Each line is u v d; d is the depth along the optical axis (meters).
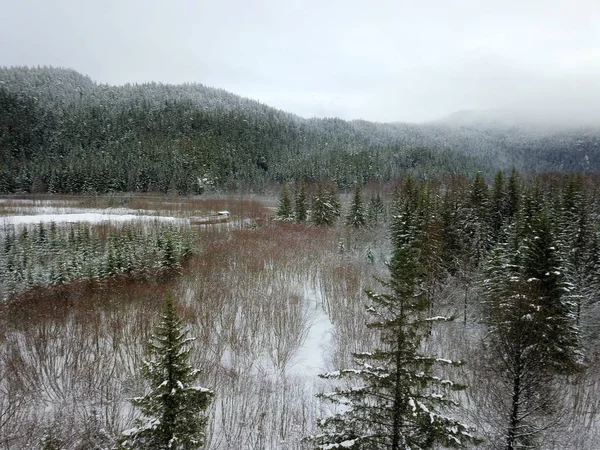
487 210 34.16
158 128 134.75
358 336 17.00
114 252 23.38
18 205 59.56
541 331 11.69
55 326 15.44
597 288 21.81
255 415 11.63
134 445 6.25
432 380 7.01
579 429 12.84
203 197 81.50
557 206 33.47
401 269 7.21
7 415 10.19
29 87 164.38
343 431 7.51
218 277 23.39
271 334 17.11
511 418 10.88
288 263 26.75
